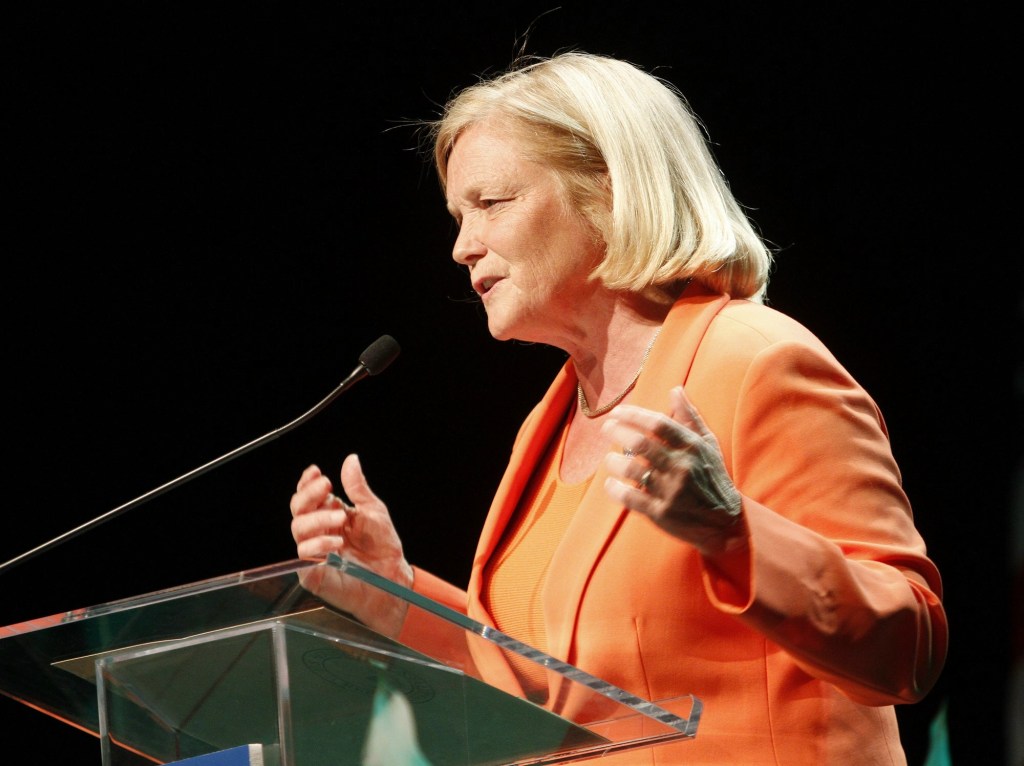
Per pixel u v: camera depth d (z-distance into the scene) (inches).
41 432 609.9
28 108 612.4
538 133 297.9
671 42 543.5
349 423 610.2
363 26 604.7
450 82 594.9
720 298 284.0
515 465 313.7
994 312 492.4
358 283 616.1
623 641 251.1
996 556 475.2
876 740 251.1
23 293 616.4
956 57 504.7
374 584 174.1
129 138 617.9
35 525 603.8
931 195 507.2
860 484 245.8
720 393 259.1
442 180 330.0
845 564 225.0
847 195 518.6
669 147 295.7
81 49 611.5
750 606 215.5
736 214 301.1
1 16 603.5
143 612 185.9
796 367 253.9
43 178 617.3
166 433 614.9
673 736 198.4
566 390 321.4
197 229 622.2
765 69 531.2
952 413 493.0
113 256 620.4
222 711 198.4
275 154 618.8
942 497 487.8
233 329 619.5
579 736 201.3
